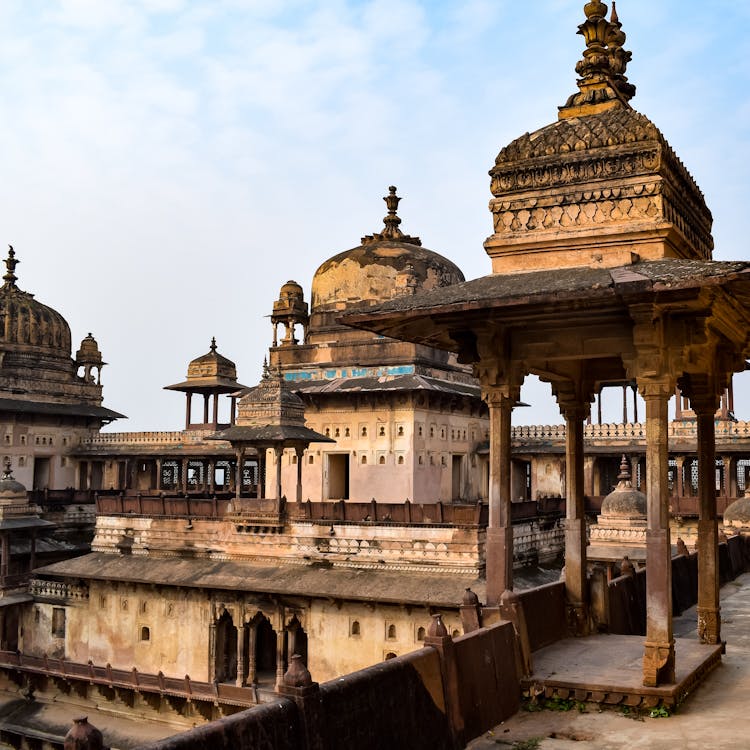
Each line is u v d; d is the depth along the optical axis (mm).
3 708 31109
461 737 8000
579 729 8461
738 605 15875
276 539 30688
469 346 10562
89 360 52125
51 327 50719
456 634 26016
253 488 48000
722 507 31781
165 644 31094
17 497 36406
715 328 10438
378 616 27578
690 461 38625
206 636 30312
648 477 9336
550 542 32531
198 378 49938
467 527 27469
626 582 13227
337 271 38594
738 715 8812
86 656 32812
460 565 27406
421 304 9859
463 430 38344
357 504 29453
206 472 49500
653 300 8898
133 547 33406
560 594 11531
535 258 10938
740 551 20922
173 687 28141
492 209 11281
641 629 13484
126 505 33906
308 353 37906
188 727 28219
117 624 32250
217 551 31781
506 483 10258
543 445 40250
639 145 10508
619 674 9500
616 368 12039
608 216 10641
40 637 34312
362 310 10125
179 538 32562
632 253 10383
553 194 10945
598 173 10727
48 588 34188
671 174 10789
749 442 35562
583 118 11211
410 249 39062
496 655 8969
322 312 38656
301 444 31828
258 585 29109
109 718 29578
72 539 43281
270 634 32469
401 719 7305
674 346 9484
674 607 14750
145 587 31750
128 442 49094
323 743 6402
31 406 47312
